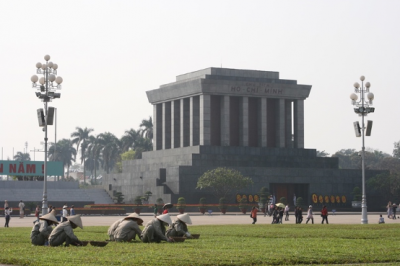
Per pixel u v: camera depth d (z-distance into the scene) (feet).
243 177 393.91
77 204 414.21
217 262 86.48
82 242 110.22
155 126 474.90
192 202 400.26
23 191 418.10
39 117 196.85
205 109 426.51
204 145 419.13
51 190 428.56
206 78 428.15
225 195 392.47
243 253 97.60
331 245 114.11
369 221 245.86
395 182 425.69
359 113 224.33
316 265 85.87
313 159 446.19
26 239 130.52
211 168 408.67
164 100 464.24
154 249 103.14
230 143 440.86
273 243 118.83
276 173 419.33
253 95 439.22
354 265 85.76
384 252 100.07
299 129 451.12
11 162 431.84
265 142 442.09
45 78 198.90
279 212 222.89
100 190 452.35
